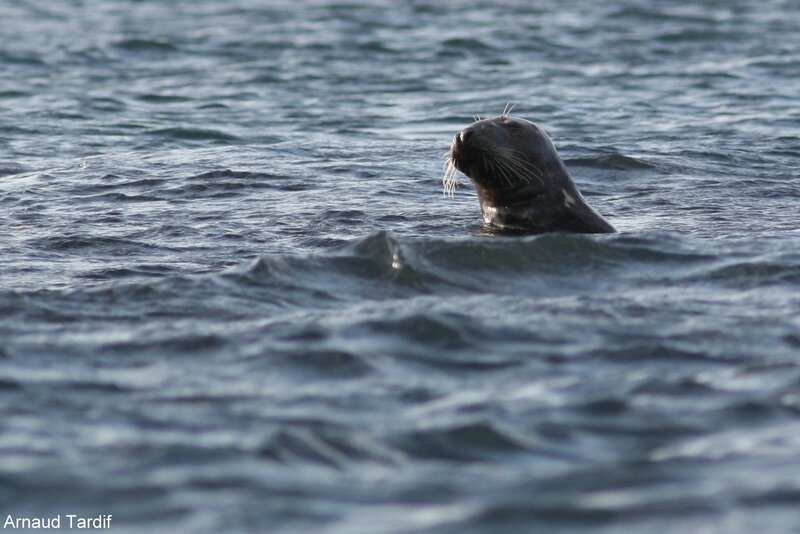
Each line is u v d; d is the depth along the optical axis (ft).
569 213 140.36
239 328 90.12
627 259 111.24
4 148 208.95
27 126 231.50
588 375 79.00
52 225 144.87
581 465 64.18
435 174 181.37
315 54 329.52
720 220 144.05
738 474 61.87
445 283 103.86
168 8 450.30
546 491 60.49
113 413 72.23
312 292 101.04
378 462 65.16
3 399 74.49
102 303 97.91
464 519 57.31
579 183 175.11
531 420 70.64
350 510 58.80
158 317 94.02
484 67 308.40
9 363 81.61
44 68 306.76
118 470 63.72
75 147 211.61
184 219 148.05
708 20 389.19
